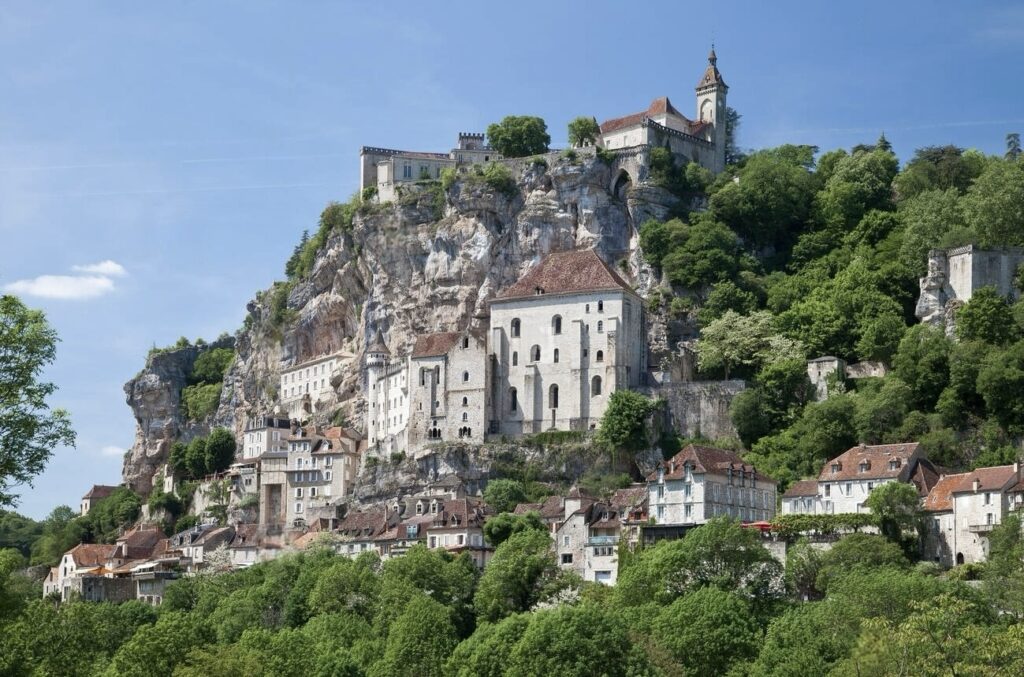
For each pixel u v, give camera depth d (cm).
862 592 18362
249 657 17675
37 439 11731
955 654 13138
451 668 18812
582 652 17188
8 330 11731
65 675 16750
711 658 17775
